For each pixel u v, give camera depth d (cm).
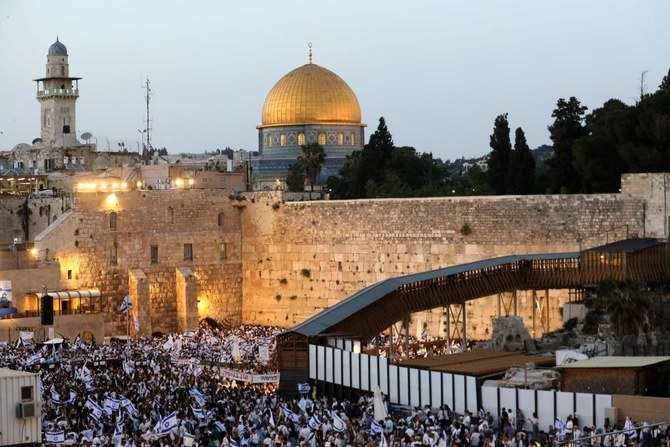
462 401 8238
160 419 7056
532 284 11569
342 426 6912
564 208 12769
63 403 7950
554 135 14788
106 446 6506
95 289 14500
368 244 14200
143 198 14950
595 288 11262
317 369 9594
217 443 6606
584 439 6288
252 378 9762
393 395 8856
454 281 11112
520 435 6794
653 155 12875
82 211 14462
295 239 14975
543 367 9188
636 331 10038
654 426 6669
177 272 15162
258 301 15450
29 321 13462
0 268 14000
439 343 12206
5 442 6512
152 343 12962
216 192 15500
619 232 12488
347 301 10450
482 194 15638
